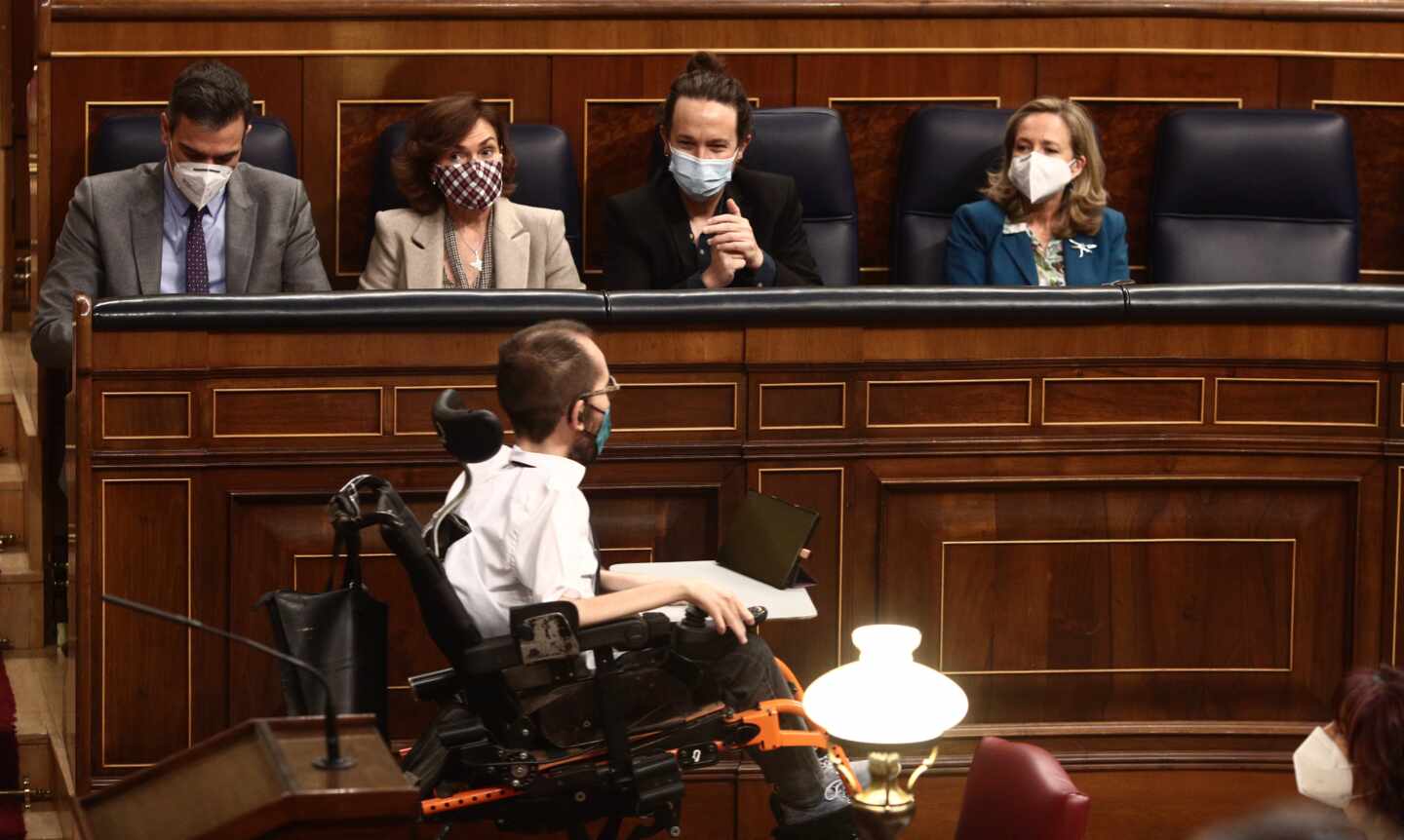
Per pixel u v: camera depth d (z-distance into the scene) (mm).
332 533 6109
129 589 5961
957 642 6438
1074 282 7855
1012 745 4605
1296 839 2170
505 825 4984
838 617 6355
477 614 4973
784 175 7773
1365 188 8789
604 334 6164
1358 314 6348
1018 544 6434
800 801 5309
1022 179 7758
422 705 6219
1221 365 6418
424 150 7293
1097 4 8469
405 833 3625
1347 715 3967
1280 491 6520
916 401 6328
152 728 6004
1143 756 6473
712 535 6309
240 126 6961
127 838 3725
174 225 7109
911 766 6332
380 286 7398
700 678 4953
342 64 8164
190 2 8008
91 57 7949
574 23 8289
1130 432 6410
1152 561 6492
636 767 4812
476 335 6109
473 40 8234
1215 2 8539
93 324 5844
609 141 8391
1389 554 6484
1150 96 8586
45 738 6680
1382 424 6461
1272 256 8258
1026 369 6352
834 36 8422
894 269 8320
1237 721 6562
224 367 5965
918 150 8219
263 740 3863
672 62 8359
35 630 7762
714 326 6211
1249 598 6539
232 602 6051
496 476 5137
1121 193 8648
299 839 3568
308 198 8031
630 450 6203
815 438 6285
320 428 6059
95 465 5891
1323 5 8586
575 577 4879
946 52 8484
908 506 6379
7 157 9969
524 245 7473
